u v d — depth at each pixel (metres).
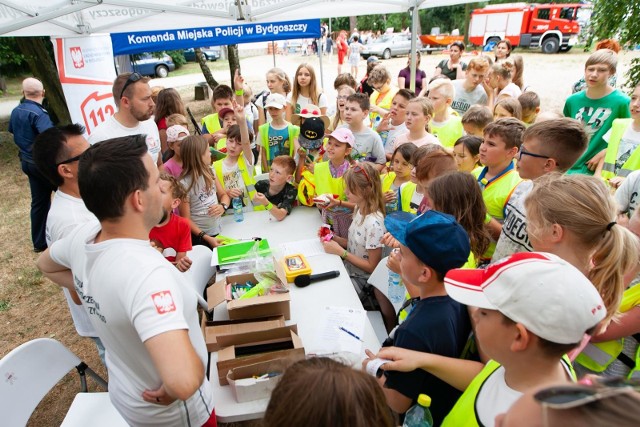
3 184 6.31
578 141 1.78
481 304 0.91
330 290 2.12
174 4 3.13
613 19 4.09
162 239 2.34
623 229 1.25
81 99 3.94
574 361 1.45
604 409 0.42
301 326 1.86
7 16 2.73
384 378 1.23
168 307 1.00
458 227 1.26
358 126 3.57
